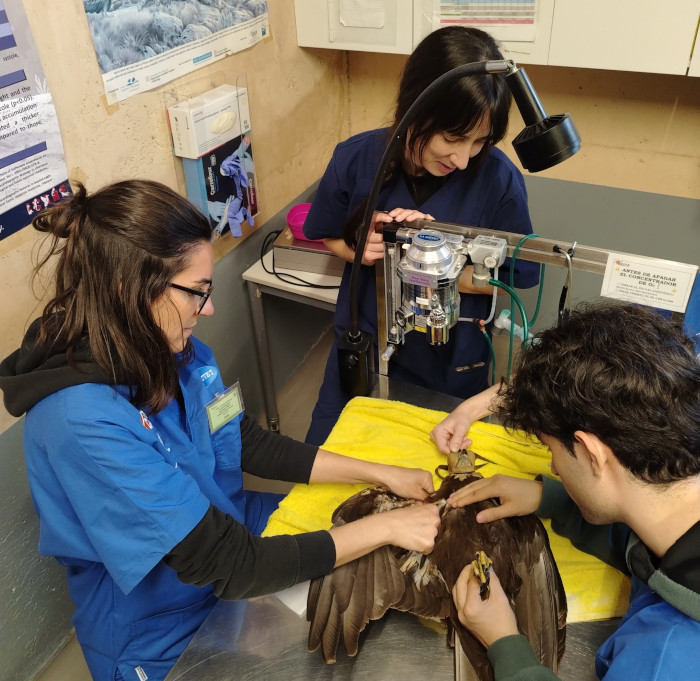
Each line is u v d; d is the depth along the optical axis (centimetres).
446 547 96
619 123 202
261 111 199
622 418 69
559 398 74
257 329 216
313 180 242
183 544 92
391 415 126
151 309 91
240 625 94
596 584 94
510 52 177
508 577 92
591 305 86
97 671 119
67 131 139
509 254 102
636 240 222
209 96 171
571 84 202
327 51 223
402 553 97
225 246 202
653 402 68
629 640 70
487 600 85
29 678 167
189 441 111
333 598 94
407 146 132
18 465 147
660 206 212
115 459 90
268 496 147
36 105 129
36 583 159
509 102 120
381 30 191
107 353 92
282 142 214
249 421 128
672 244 217
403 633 91
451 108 115
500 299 158
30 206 134
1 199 127
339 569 97
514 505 99
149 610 115
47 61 130
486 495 101
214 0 167
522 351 87
